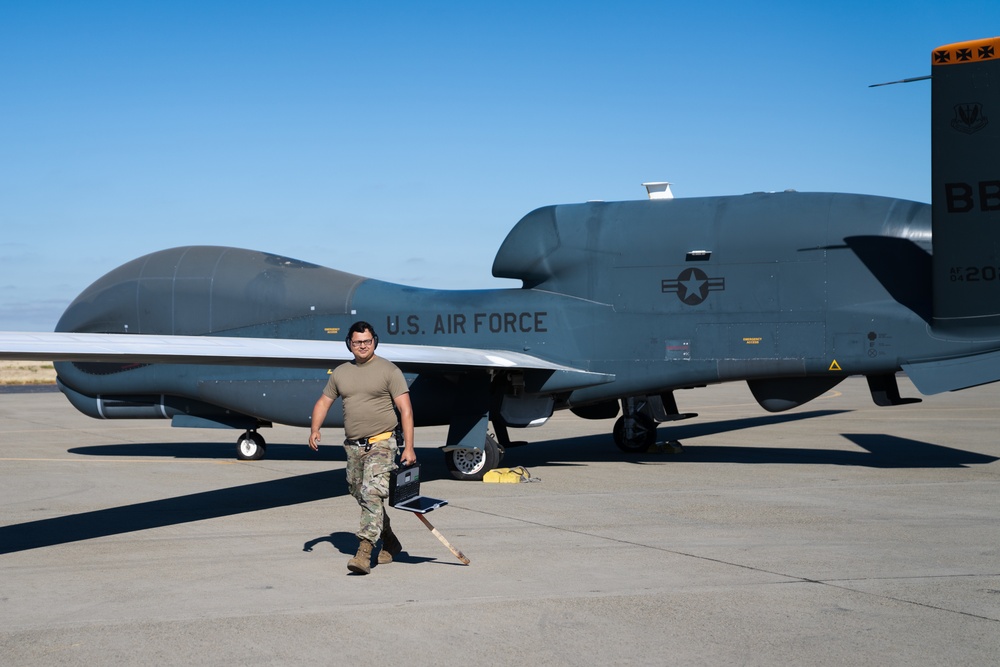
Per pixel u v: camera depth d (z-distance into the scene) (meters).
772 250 12.20
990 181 10.91
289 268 15.08
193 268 15.30
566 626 5.46
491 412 13.00
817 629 5.34
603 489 11.02
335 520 9.16
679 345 12.55
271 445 17.44
